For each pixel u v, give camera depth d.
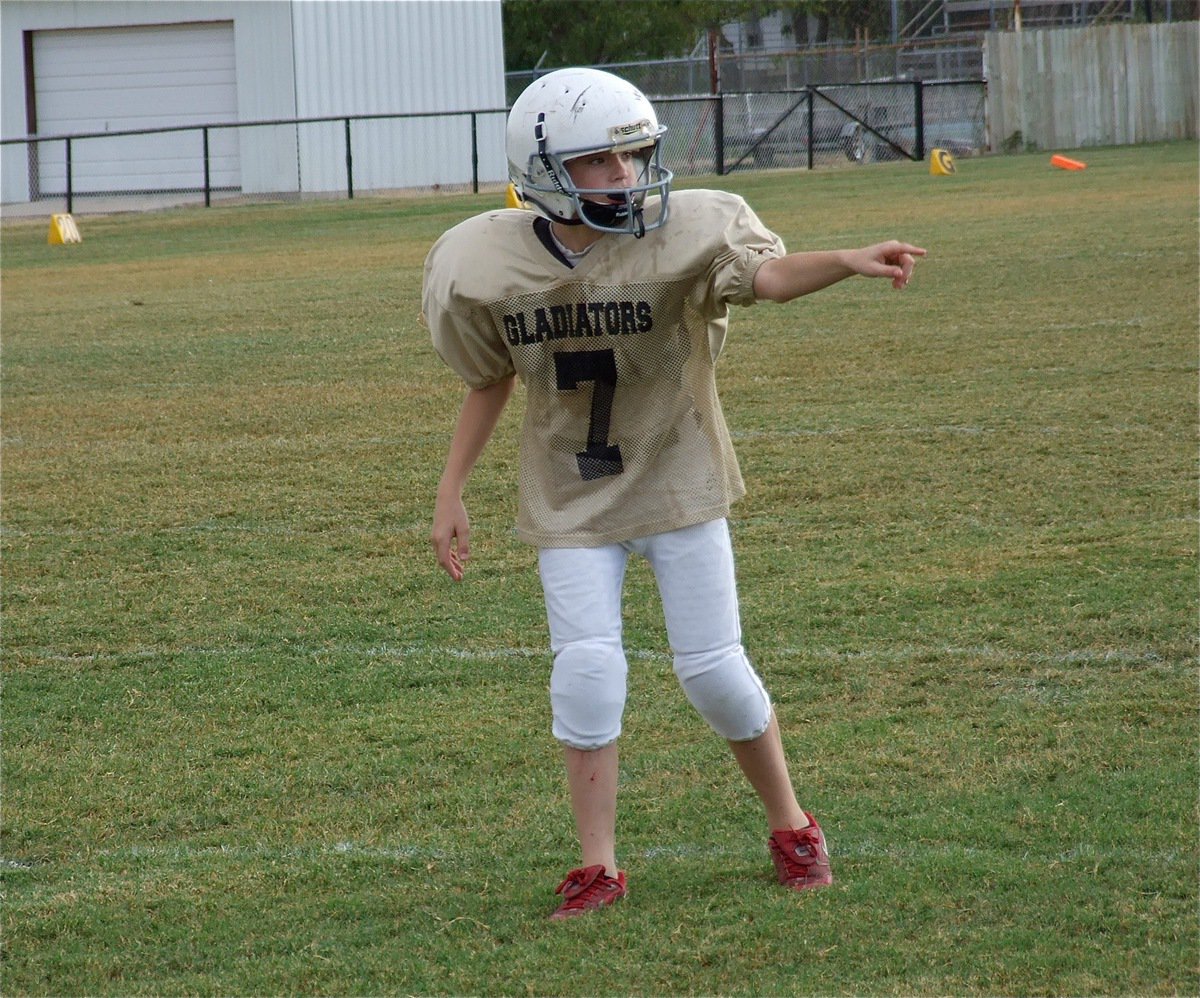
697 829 14.31
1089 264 49.31
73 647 20.09
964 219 65.31
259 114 106.56
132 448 31.23
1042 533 22.78
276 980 11.93
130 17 107.88
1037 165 98.25
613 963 11.86
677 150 113.00
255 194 107.25
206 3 106.25
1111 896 12.52
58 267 67.38
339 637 20.12
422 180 110.12
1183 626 18.75
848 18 154.12
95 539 24.94
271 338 44.47
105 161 111.31
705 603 12.47
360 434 31.70
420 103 109.19
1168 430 28.19
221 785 15.80
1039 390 32.00
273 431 32.28
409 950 12.30
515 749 16.42
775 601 20.50
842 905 12.58
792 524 23.94
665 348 12.22
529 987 11.60
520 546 23.77
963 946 11.86
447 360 12.80
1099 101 117.88
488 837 14.38
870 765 15.48
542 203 12.16
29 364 41.66
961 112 120.06
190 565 23.42
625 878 12.99
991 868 13.07
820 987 11.38
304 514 25.97
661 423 12.34
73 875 13.98
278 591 22.05
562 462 12.52
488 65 111.75
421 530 24.77
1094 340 36.88
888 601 20.28
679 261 11.96
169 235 81.06
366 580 22.39
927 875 13.01
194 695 18.33
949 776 15.12
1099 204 68.62
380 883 13.55
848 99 117.75
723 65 126.31
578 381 12.26
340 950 12.36
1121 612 19.34
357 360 40.31
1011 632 18.95
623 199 11.98
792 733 16.39
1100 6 141.12
